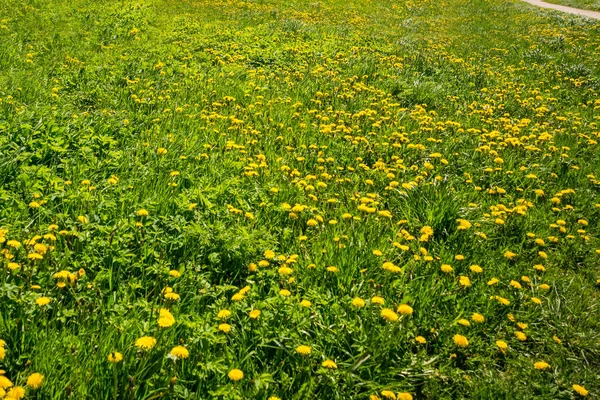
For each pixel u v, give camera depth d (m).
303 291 3.79
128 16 17.11
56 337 2.86
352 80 10.30
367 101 9.10
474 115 8.86
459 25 22.27
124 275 3.66
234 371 2.63
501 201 5.72
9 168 4.82
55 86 8.66
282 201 5.17
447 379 3.16
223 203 4.84
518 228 5.05
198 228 3.97
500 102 9.83
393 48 15.05
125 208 4.45
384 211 4.80
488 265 4.41
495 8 28.12
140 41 13.82
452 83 11.22
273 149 6.64
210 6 22.91
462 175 6.36
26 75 9.07
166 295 3.18
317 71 11.05
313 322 3.34
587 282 4.44
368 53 13.83
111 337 2.90
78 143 5.77
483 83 11.41
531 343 3.60
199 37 14.84
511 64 13.97
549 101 10.05
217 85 9.57
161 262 3.67
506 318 3.76
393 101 9.51
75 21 15.78
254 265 3.78
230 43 14.01
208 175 5.48
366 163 6.55
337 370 2.98
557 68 13.02
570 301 4.04
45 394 2.49
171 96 8.80
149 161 5.63
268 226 4.67
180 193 4.82
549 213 5.44
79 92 8.49
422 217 5.07
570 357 3.45
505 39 18.30
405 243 4.63
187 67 11.10
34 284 3.31
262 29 16.78
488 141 7.50
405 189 5.55
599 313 3.98
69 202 4.34
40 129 5.79
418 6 28.06
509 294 3.99
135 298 3.41
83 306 3.13
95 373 2.67
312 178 5.66
